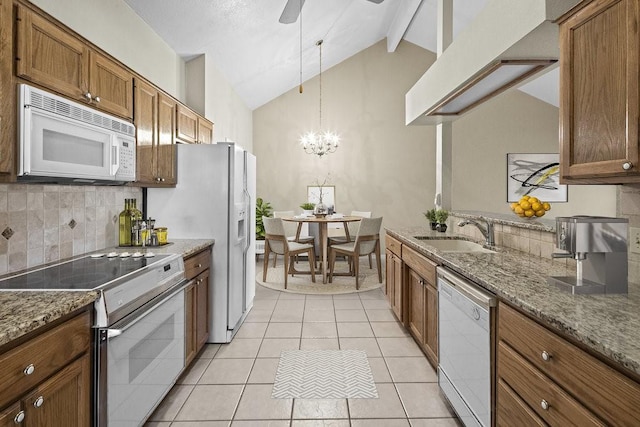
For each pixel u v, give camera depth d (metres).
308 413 2.09
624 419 0.88
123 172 2.14
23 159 1.44
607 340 0.95
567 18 1.48
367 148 6.74
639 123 1.16
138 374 1.75
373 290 4.72
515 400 1.37
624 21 1.21
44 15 1.58
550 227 2.12
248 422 2.01
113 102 2.12
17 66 1.43
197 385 2.40
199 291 2.73
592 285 1.41
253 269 3.88
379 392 2.30
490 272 1.79
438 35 3.42
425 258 2.59
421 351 2.91
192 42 3.79
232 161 3.06
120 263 2.04
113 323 1.54
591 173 1.36
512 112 6.51
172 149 3.01
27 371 1.11
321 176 6.77
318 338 3.18
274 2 3.71
